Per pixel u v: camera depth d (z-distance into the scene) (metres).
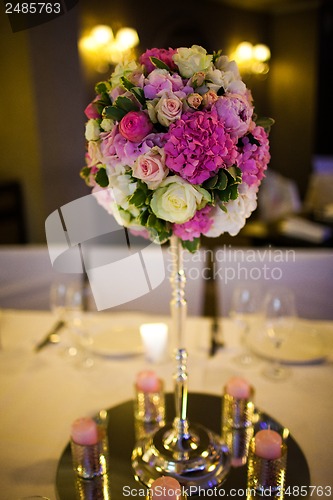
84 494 0.89
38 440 1.04
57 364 1.35
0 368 1.32
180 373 0.99
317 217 3.33
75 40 4.32
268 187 4.53
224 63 0.88
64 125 4.38
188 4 5.91
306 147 7.16
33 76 4.04
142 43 5.48
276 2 6.48
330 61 7.23
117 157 0.83
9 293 2.15
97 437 0.92
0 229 4.30
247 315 1.36
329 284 1.91
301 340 1.44
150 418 1.11
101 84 0.90
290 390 1.19
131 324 1.59
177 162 0.78
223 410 1.12
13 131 4.29
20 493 0.90
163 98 0.79
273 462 0.87
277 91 7.23
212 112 0.79
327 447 0.99
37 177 4.35
